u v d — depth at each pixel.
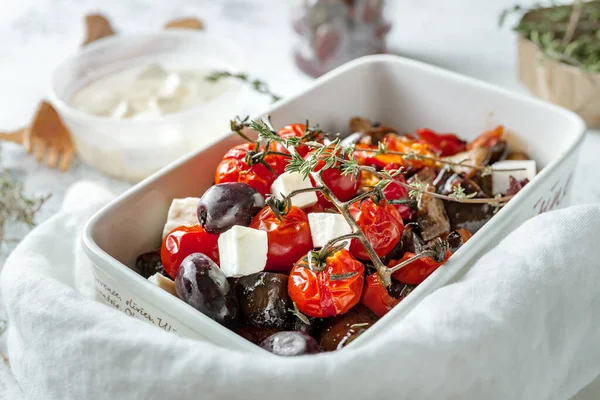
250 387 0.35
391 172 0.45
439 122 0.57
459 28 0.82
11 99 0.74
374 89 0.58
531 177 0.50
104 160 0.63
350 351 0.35
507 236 0.42
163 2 0.90
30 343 0.40
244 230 0.40
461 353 0.36
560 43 0.70
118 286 0.40
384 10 0.74
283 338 0.38
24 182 0.64
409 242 0.43
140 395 0.36
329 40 0.72
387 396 0.36
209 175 0.48
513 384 0.38
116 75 0.69
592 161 0.64
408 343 0.36
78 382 0.37
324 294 0.39
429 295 0.38
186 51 0.71
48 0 0.91
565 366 0.41
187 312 0.38
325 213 0.42
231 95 0.63
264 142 0.47
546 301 0.39
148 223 0.46
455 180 0.47
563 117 0.51
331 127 0.56
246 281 0.40
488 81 0.73
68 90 0.67
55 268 0.47
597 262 0.41
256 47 0.80
